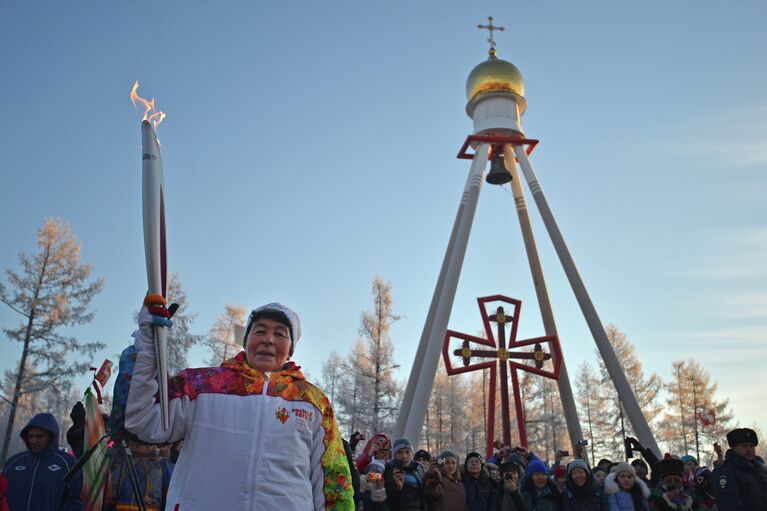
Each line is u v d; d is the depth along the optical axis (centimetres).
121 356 259
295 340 319
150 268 263
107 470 399
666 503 829
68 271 3120
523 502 846
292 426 283
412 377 2108
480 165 2262
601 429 4250
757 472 712
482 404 4862
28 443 582
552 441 4812
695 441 4275
